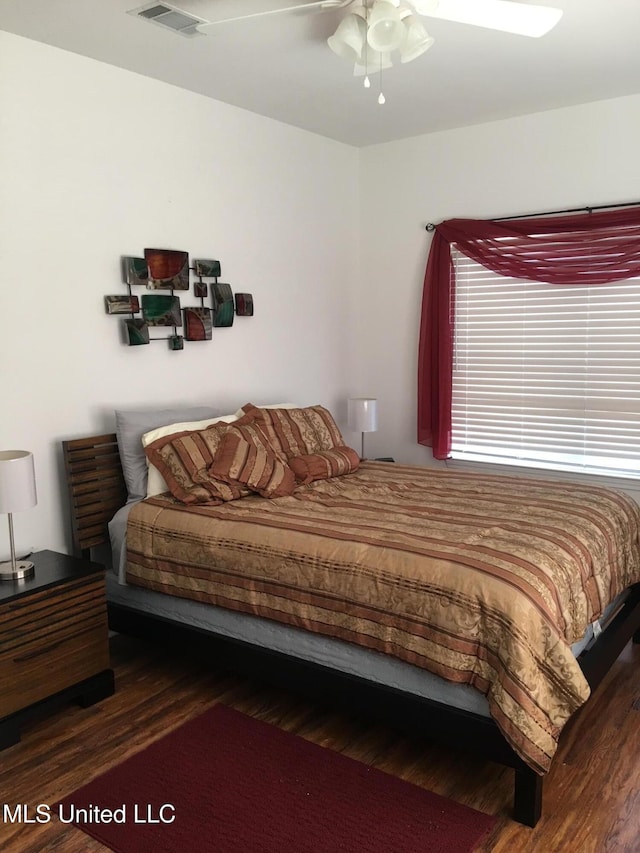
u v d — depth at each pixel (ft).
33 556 9.41
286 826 6.70
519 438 13.94
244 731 8.32
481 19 7.29
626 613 9.22
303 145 13.97
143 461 10.44
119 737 8.23
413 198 14.66
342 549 7.91
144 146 10.97
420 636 7.13
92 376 10.50
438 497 10.00
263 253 13.30
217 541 8.82
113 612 10.09
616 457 12.89
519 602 6.65
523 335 13.65
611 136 12.21
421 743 8.11
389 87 11.43
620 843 6.45
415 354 15.06
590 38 9.41
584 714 8.62
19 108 9.32
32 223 9.59
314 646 8.10
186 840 6.54
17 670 8.05
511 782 7.39
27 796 7.19
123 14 8.58
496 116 13.10
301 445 11.59
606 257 12.39
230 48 9.71
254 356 13.32
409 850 6.37
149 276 11.02
